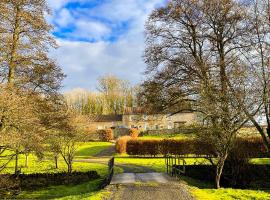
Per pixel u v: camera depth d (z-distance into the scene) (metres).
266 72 22.64
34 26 24.08
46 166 36.78
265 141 23.80
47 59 25.09
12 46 23.58
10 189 22.94
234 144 23.88
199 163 31.52
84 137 31.78
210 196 18.59
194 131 23.47
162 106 31.75
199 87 24.94
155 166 35.81
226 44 30.88
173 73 31.56
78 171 31.42
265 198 18.81
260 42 25.25
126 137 53.34
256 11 27.02
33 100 22.86
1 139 17.02
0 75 23.50
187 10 31.55
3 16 23.02
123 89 108.38
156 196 17.61
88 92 107.38
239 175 25.88
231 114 20.89
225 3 30.44
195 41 32.22
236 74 22.80
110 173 23.88
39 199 21.84
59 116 24.73
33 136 19.23
